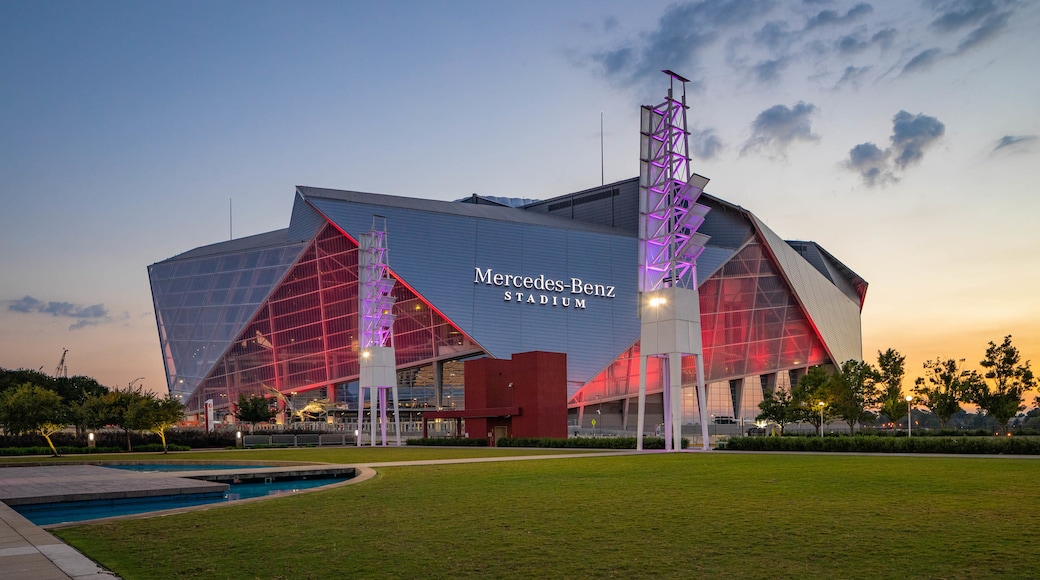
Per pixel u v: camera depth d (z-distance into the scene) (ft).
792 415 306.96
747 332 415.44
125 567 47.39
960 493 78.84
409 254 366.63
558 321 381.19
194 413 403.34
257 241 460.55
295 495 86.33
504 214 414.82
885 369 288.51
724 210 414.21
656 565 46.39
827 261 529.86
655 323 199.93
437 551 51.52
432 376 380.78
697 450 194.90
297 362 389.19
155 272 436.35
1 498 86.12
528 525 61.82
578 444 223.92
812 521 61.52
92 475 122.42
